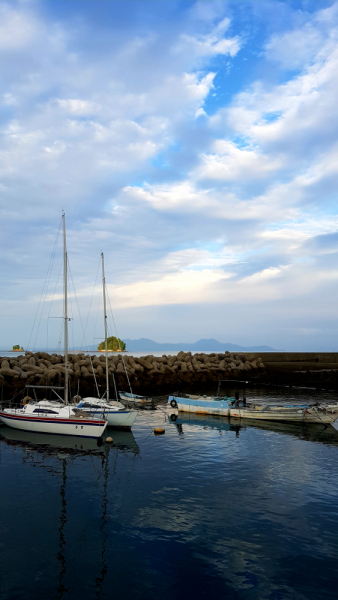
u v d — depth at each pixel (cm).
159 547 1129
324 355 5512
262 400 3941
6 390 3925
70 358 5012
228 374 5759
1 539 1175
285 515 1341
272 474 1764
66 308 2795
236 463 1930
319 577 998
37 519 1303
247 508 1394
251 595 927
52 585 962
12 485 1617
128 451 2141
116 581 977
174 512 1357
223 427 2814
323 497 1501
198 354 6475
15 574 1003
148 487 1591
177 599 911
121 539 1173
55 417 2511
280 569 1030
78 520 1295
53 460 1969
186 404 3412
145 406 3712
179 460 1973
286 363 5609
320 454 2105
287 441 2398
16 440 2369
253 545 1145
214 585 962
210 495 1509
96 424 2386
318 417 2902
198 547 1129
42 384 4141
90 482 1650
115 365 5072
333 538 1191
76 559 1069
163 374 5322
